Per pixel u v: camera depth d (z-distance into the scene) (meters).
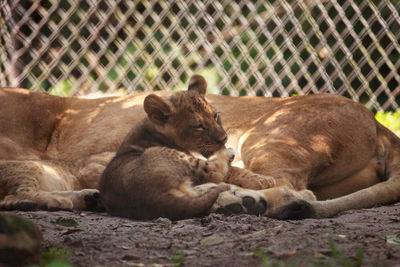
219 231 6.44
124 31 18.17
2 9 16.23
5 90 10.66
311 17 17.20
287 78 18.62
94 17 18.69
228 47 16.67
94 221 7.45
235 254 5.57
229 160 7.94
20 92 10.69
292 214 7.36
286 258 5.30
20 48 16.31
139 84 17.70
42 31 18.23
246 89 16.67
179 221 7.00
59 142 10.45
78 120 10.61
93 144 10.26
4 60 16.25
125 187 7.59
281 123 9.45
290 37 16.89
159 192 7.20
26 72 16.12
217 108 10.41
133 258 5.46
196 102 8.51
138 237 6.26
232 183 8.32
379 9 17.12
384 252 5.41
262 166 9.00
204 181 7.57
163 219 7.02
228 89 16.84
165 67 16.64
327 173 9.38
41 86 18.09
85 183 9.68
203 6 16.58
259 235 6.25
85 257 5.52
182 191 7.15
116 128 10.33
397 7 18.97
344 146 9.32
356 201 8.15
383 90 18.50
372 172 9.72
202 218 7.02
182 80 18.17
